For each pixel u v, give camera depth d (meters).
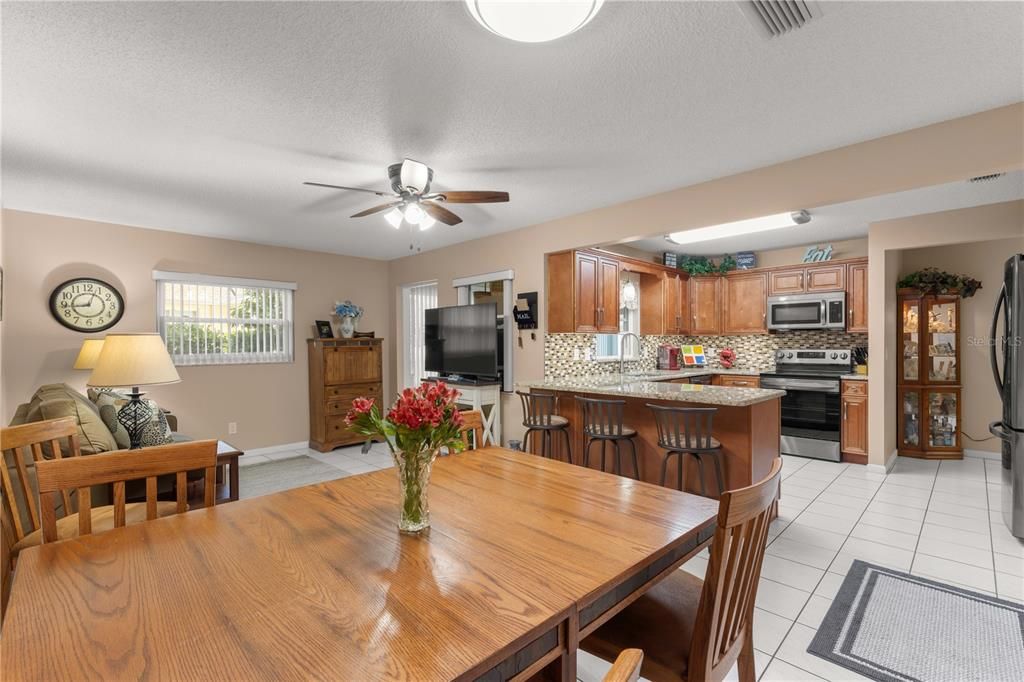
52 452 2.41
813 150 2.94
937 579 2.59
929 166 2.61
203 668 0.83
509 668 0.93
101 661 0.85
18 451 1.98
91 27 1.75
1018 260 3.10
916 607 2.32
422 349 6.73
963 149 2.51
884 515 3.52
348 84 2.16
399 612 1.00
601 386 4.12
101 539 1.36
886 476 4.51
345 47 1.90
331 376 5.64
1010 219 3.95
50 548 1.30
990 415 5.09
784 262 6.11
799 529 3.27
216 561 1.23
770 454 3.67
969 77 2.14
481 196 2.96
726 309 6.37
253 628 0.95
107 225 4.48
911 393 5.23
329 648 0.88
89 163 3.02
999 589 2.48
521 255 4.86
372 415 1.41
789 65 2.04
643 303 6.25
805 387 5.27
